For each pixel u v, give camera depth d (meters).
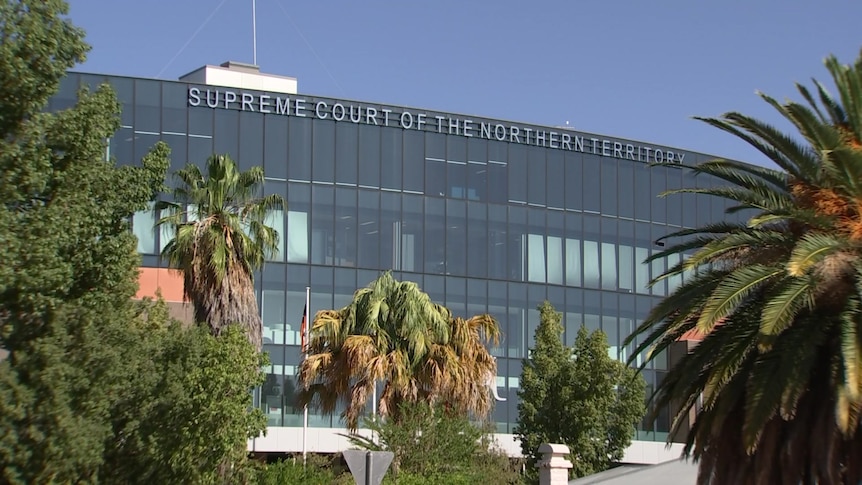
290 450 55.59
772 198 25.72
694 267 25.70
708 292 25.34
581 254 64.25
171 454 28.42
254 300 39.06
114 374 26.69
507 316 61.75
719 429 24.75
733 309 24.30
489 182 62.44
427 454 37.16
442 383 38.97
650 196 66.88
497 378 60.81
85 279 28.08
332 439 56.12
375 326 38.97
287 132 58.69
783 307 22.48
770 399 23.23
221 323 37.72
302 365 39.62
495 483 38.25
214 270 37.69
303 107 59.09
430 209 60.84
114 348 27.22
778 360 23.61
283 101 58.78
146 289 46.94
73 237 26.89
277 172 58.19
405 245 59.94
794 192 25.62
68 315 26.31
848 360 22.19
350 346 38.38
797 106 24.64
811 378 24.58
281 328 56.94
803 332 23.66
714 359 25.19
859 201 24.47
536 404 48.06
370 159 60.00
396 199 60.16
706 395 24.95
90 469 26.67
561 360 48.78
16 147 26.05
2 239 24.73
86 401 26.20
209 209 38.84
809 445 24.61
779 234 25.14
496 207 62.41
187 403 28.48
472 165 62.16
